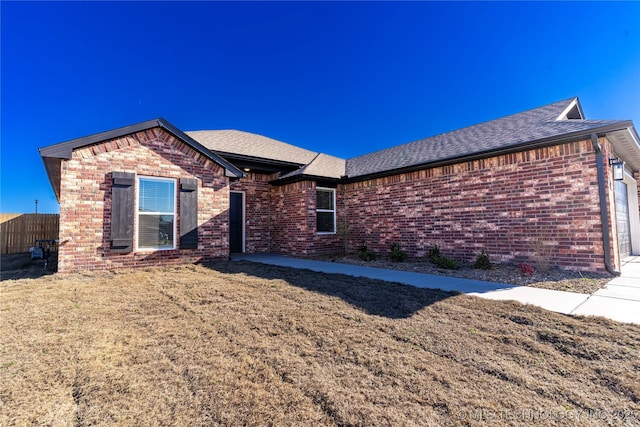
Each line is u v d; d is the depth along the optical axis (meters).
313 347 3.11
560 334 3.31
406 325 3.68
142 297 5.08
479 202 8.27
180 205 8.57
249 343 3.22
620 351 2.91
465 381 2.45
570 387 2.35
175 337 3.39
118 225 7.59
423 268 7.93
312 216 11.17
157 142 8.37
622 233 9.47
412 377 2.51
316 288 5.61
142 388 2.35
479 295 5.06
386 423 1.93
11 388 2.32
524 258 7.40
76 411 2.05
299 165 12.76
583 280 5.94
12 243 14.49
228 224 9.54
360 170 12.24
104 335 3.43
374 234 11.08
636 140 7.20
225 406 2.12
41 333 3.46
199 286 5.84
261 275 6.95
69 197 7.11
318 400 2.19
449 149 9.82
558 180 6.98
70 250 7.08
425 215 9.51
